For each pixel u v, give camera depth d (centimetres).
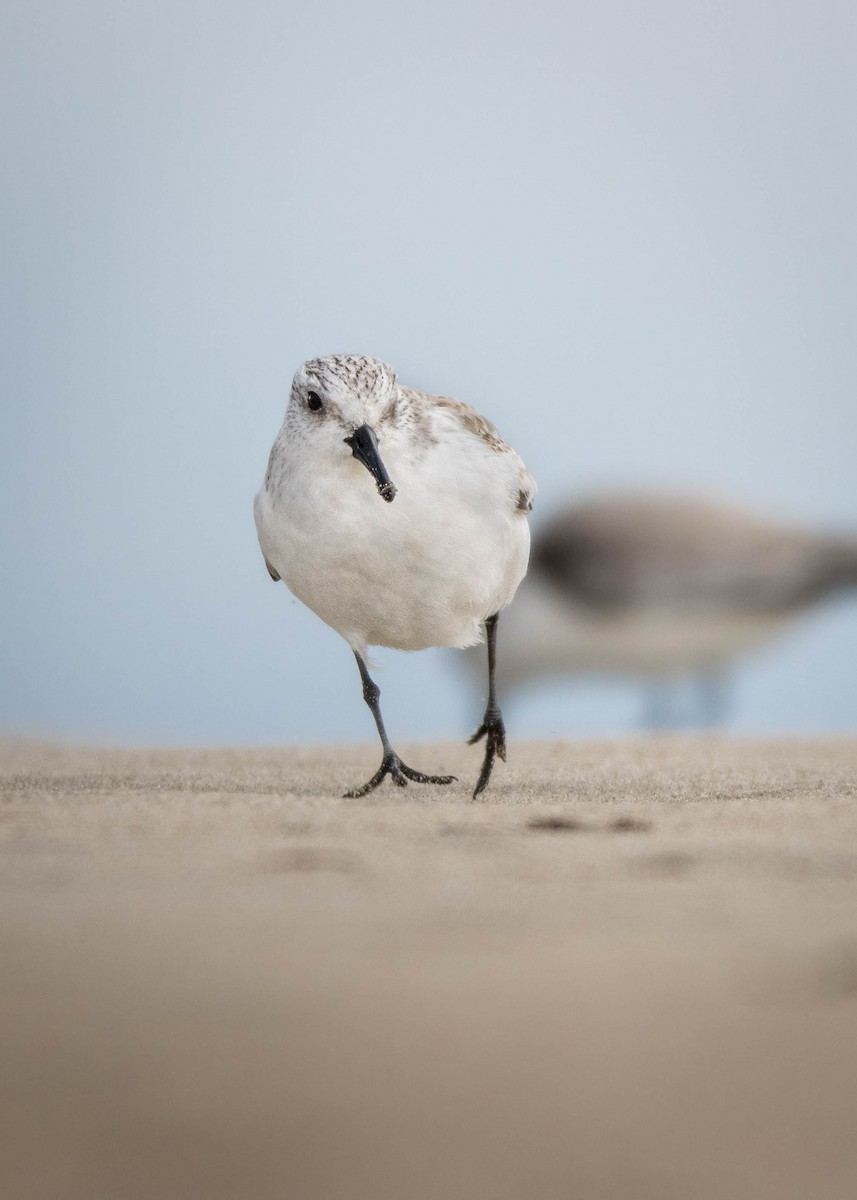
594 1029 492
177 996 532
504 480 1168
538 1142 409
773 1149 407
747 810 1025
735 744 1536
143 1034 492
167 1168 395
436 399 1196
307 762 1413
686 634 2988
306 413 1134
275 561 1198
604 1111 428
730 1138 412
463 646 1241
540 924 641
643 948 596
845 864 791
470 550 1156
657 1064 462
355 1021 501
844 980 545
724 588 3017
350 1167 396
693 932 627
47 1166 397
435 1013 509
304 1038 486
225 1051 475
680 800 1104
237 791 1171
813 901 693
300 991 536
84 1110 429
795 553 3098
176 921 651
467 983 543
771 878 753
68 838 884
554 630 2977
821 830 920
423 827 934
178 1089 444
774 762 1368
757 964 569
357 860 807
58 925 644
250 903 690
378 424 1121
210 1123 420
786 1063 462
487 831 917
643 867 784
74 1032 494
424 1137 411
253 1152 403
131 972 565
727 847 849
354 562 1141
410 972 560
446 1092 440
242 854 827
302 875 762
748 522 3128
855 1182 394
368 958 583
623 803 1086
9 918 660
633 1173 396
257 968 568
